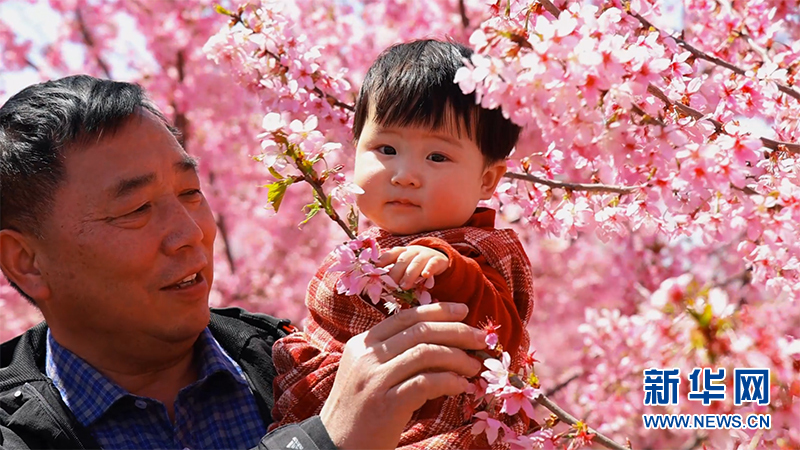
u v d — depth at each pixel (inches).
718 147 62.4
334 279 70.4
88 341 69.9
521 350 68.7
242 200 265.9
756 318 63.6
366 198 70.4
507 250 71.5
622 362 115.6
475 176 70.6
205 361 73.8
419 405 58.3
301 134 62.2
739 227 69.6
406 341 59.1
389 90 69.4
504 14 72.7
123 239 65.5
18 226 67.9
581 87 56.1
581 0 74.9
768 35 100.3
